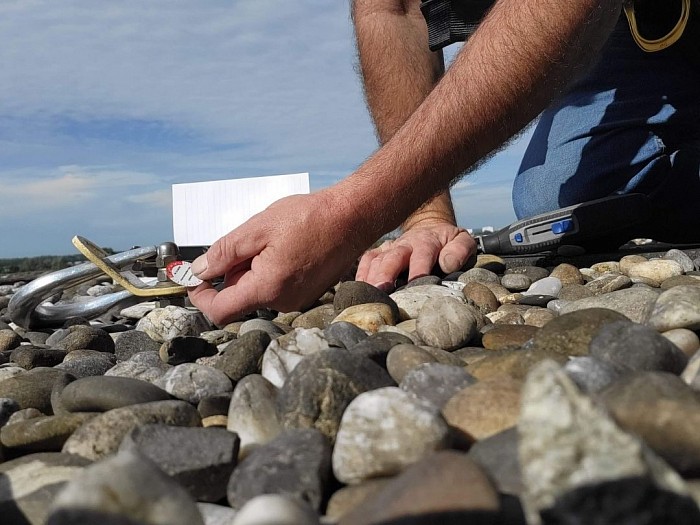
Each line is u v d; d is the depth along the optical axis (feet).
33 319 2.32
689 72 2.93
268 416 0.87
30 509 0.70
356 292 1.72
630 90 2.94
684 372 0.84
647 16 2.70
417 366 0.96
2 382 1.21
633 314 1.39
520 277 2.28
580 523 0.48
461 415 0.76
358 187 1.73
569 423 0.50
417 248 2.39
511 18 1.73
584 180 3.01
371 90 3.01
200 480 0.73
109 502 0.52
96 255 2.04
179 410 0.89
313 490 0.68
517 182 3.45
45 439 0.89
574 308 1.48
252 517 0.51
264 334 1.23
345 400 0.83
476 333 1.33
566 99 3.14
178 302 2.20
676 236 3.06
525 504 0.54
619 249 3.07
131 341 1.83
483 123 1.75
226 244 1.72
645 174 2.90
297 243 1.68
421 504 0.55
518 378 0.91
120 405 0.96
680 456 0.58
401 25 3.00
